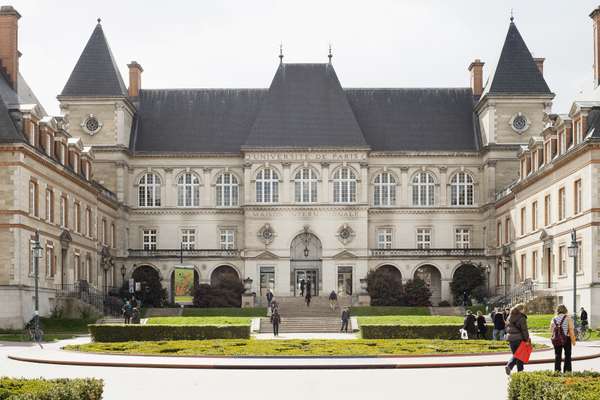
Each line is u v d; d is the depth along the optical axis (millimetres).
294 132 91562
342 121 92375
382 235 93812
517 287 77438
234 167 94062
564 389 19938
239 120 97062
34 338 52562
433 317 66938
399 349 39781
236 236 93500
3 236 59625
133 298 78688
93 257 80312
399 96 98812
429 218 93812
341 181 91375
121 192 90750
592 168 59812
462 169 94062
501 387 27672
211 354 37719
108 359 36344
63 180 70500
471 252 91375
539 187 73250
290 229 90625
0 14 68438
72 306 67875
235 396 25812
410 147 94688
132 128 95500
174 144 94750
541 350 39688
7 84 67562
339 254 90188
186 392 26734
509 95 90625
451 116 97188
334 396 25766
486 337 47781
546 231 70562
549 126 70812
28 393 18875
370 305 84938
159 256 91250
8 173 59844
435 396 25672
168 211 93500
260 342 44094
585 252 61000
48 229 66188
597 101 63188
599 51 67438
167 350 39594
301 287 90875
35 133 64375
